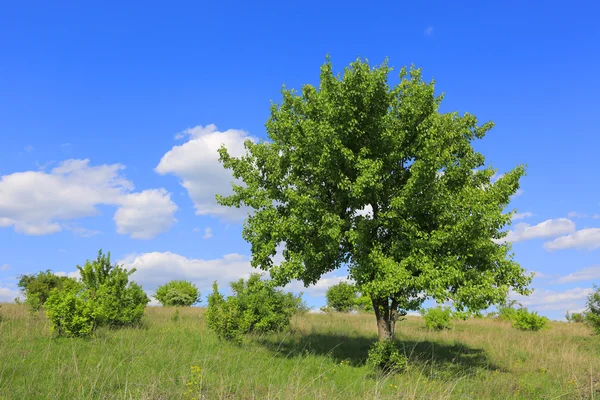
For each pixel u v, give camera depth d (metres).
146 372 10.37
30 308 20.16
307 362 13.94
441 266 12.91
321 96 14.10
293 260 14.19
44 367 10.49
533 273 14.01
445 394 9.71
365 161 12.96
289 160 15.17
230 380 9.97
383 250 14.06
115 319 18.41
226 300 18.27
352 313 33.62
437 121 13.62
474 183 15.33
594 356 17.56
